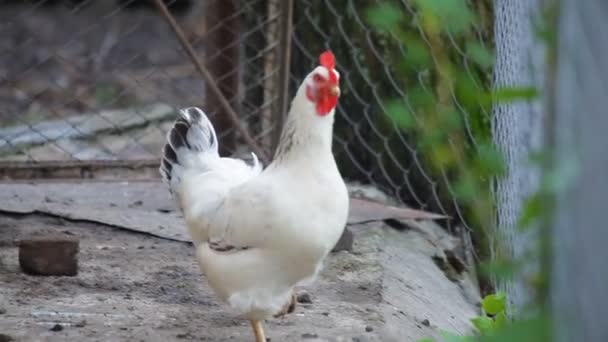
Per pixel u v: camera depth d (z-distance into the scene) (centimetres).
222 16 1178
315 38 1220
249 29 1234
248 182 694
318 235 670
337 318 806
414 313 870
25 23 2023
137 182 1127
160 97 1700
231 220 686
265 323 792
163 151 782
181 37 1058
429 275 1005
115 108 1664
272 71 1159
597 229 288
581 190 294
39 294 833
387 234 1059
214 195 717
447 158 411
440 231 1131
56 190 1100
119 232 1003
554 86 306
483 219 427
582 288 299
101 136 1448
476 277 1084
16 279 862
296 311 822
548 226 307
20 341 727
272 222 666
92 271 895
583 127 296
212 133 778
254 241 679
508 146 775
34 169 1145
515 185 721
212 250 706
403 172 1176
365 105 1177
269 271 688
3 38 1967
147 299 838
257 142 1159
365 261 951
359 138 1198
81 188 1107
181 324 784
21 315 781
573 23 302
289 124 682
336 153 1235
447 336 588
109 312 800
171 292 858
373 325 791
